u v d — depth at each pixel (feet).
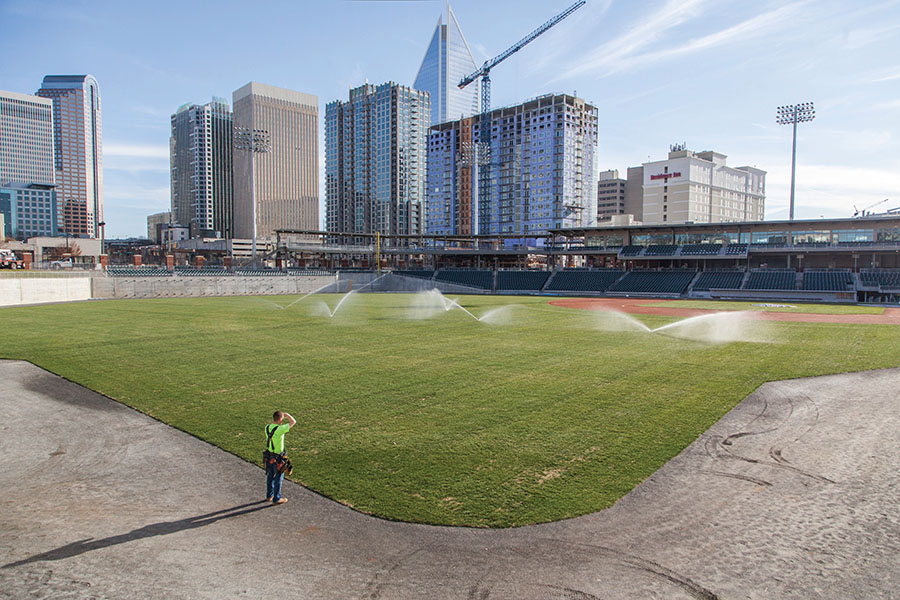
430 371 76.69
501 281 320.50
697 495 37.60
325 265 402.93
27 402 61.41
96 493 38.42
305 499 36.99
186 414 56.44
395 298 239.09
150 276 239.91
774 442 48.14
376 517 34.45
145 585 27.50
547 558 29.76
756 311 179.52
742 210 592.19
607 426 52.06
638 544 31.27
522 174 604.49
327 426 52.06
